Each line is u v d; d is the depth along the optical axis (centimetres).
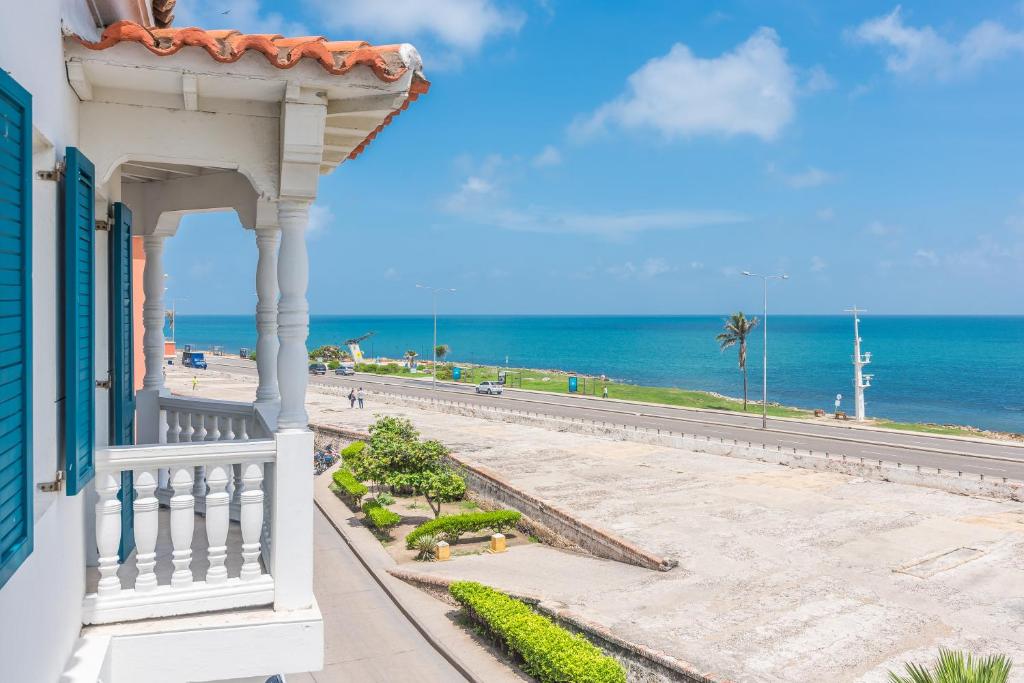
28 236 326
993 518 2255
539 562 2023
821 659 1344
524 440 3650
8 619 301
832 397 8575
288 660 471
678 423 4228
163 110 478
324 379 7206
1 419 293
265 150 494
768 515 2308
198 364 7656
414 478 2484
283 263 494
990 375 11250
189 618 466
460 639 1511
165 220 783
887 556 1919
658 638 1445
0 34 293
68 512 412
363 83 462
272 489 498
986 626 1488
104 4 489
